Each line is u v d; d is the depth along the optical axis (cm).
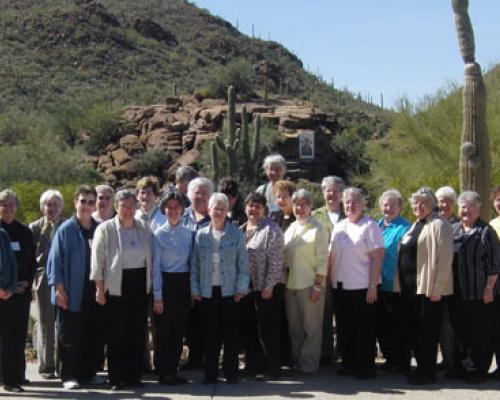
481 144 1010
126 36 10969
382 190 2417
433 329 762
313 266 816
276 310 800
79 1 11488
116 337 755
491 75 2475
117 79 9600
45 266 831
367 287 795
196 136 4566
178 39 12731
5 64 9050
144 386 771
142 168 4500
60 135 5400
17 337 762
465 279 761
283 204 862
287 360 859
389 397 711
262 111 4806
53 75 9144
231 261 782
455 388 745
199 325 852
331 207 882
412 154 2480
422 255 764
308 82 12088
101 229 764
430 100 2489
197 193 835
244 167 2673
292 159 4381
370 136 5484
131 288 764
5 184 4194
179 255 784
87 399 718
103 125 5069
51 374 822
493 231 765
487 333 761
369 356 794
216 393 736
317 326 819
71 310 764
